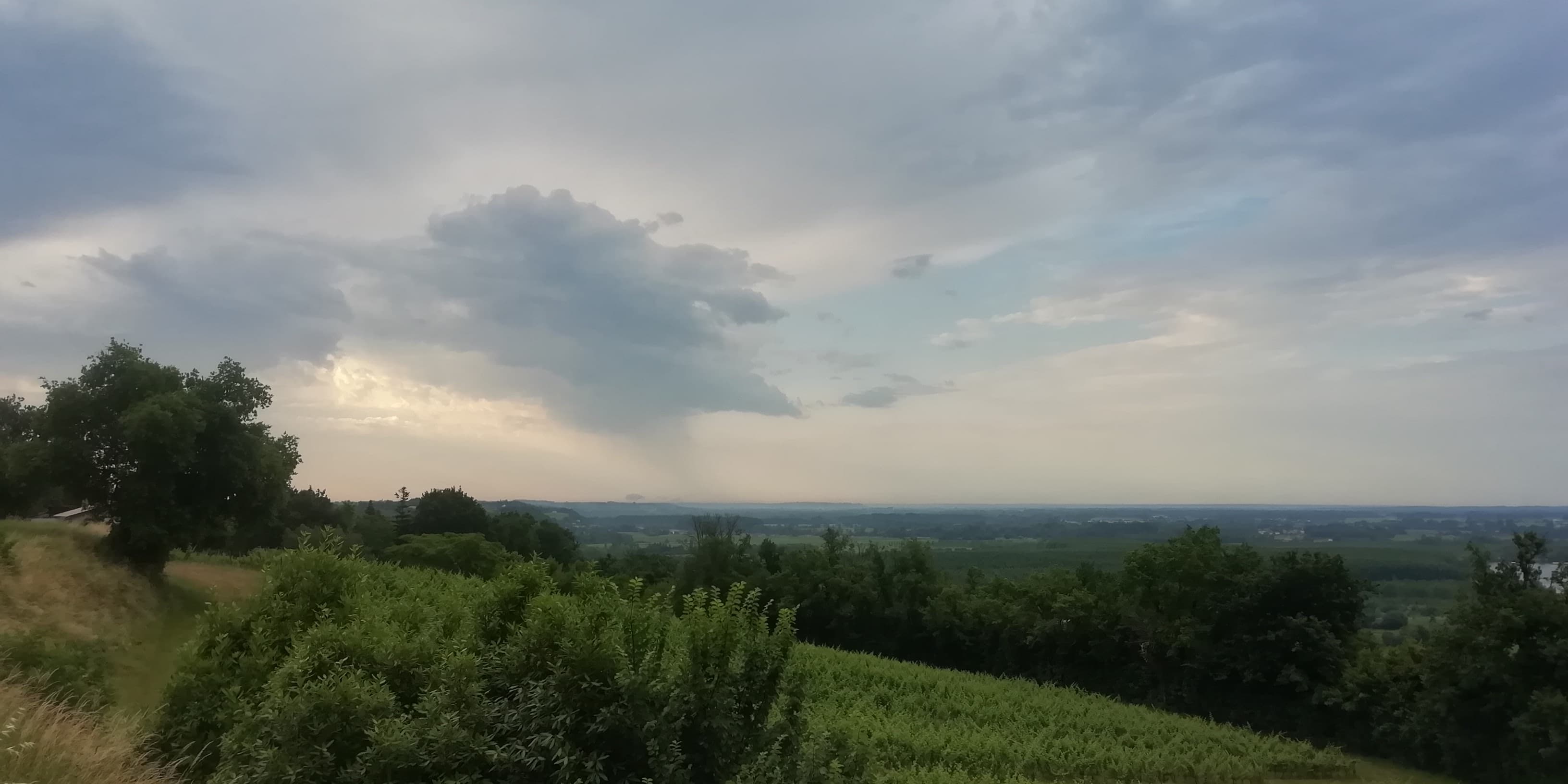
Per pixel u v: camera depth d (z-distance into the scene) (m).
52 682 12.23
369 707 7.65
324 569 11.58
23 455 34.28
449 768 7.25
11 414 48.75
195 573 44.69
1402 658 31.80
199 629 11.48
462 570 59.69
